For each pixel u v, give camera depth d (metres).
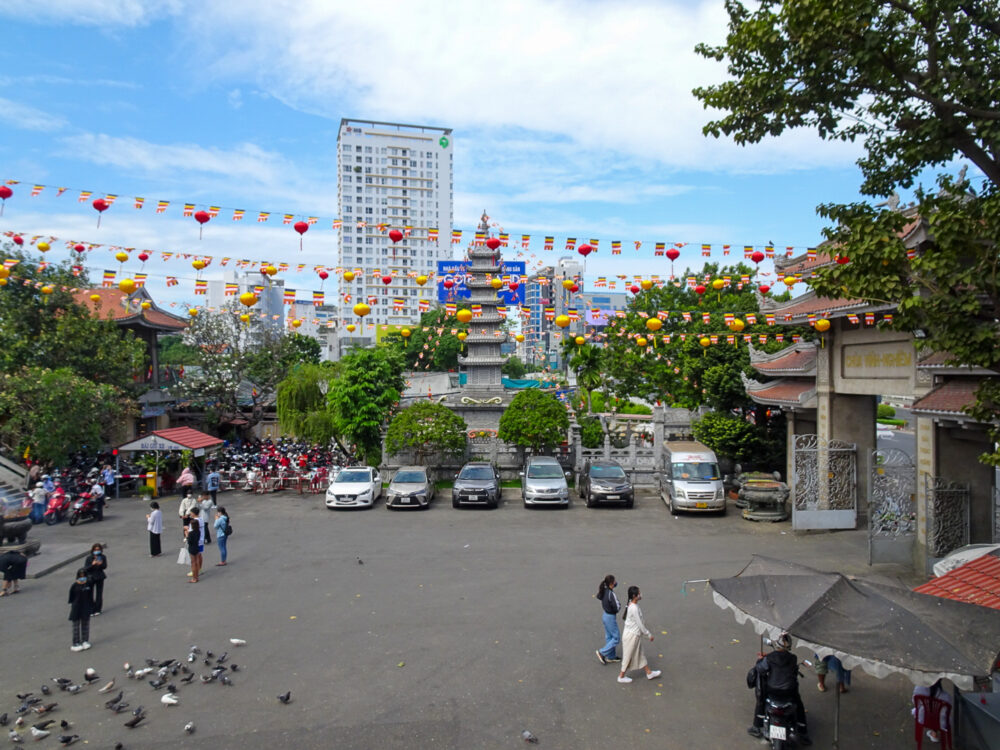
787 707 8.00
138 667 10.57
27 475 24.53
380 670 10.38
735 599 8.16
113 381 28.97
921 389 15.86
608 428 36.62
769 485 21.89
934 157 10.00
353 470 25.17
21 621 12.68
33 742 8.31
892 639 6.92
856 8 9.09
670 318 37.28
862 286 9.09
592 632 11.94
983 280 8.32
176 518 22.34
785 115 10.84
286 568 16.19
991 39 9.77
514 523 21.44
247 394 39.84
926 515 15.58
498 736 8.45
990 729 7.73
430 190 123.69
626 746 8.23
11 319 26.83
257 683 9.94
